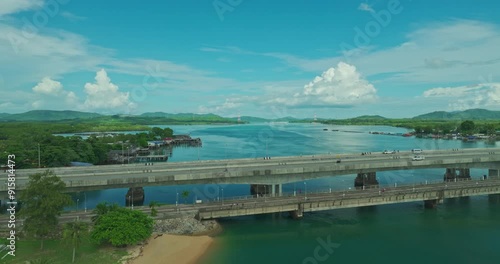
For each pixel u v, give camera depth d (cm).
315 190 13475
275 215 10719
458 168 14875
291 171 12169
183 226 9050
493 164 14875
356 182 14500
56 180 7669
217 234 9194
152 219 8400
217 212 9719
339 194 11156
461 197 12825
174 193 13425
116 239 7350
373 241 8900
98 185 10756
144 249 7738
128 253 7425
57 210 7519
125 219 7688
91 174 12044
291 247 8500
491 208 11544
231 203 10300
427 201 11600
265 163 14362
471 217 10688
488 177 14000
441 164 14138
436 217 10706
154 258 7444
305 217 10644
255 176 11956
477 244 8719
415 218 10619
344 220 10431
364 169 13288
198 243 8412
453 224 10094
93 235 7475
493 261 7812
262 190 12706
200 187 14500
